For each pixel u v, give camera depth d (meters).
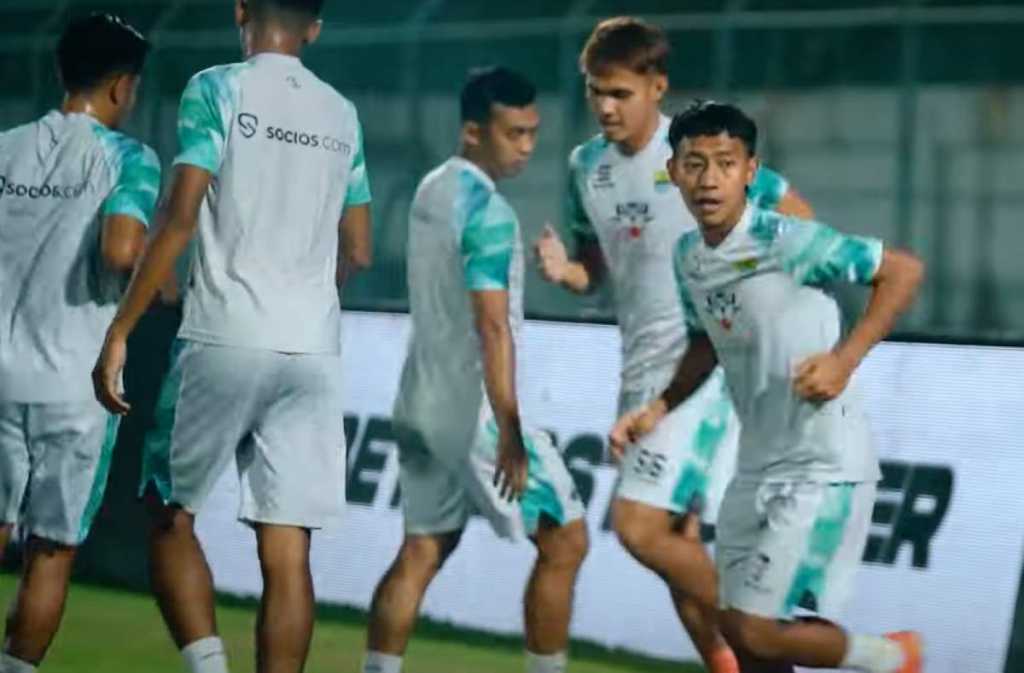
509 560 25.36
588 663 23.91
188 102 17.94
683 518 21.00
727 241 17.38
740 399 17.75
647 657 23.94
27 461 19.30
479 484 20.42
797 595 17.38
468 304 20.19
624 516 20.34
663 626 23.91
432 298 20.39
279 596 18.31
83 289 19.06
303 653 18.39
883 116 53.41
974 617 21.64
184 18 48.06
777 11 48.47
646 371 20.83
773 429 17.44
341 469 18.56
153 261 17.64
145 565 28.77
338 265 19.41
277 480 18.27
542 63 50.09
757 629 17.52
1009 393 22.02
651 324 20.72
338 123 18.64
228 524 28.05
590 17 47.06
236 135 18.02
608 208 20.80
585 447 25.03
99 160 19.03
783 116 53.59
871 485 17.47
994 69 53.41
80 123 19.22
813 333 17.25
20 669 19.28
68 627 25.95
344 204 19.16
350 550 26.94
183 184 17.69
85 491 19.27
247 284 18.06
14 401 19.03
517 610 25.14
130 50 19.48
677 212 20.34
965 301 53.53
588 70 20.44
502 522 20.42
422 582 20.56
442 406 20.39
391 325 27.58
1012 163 53.50
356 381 27.64
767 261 17.20
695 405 20.27
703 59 50.72
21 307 19.06
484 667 23.77
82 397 19.05
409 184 48.91
